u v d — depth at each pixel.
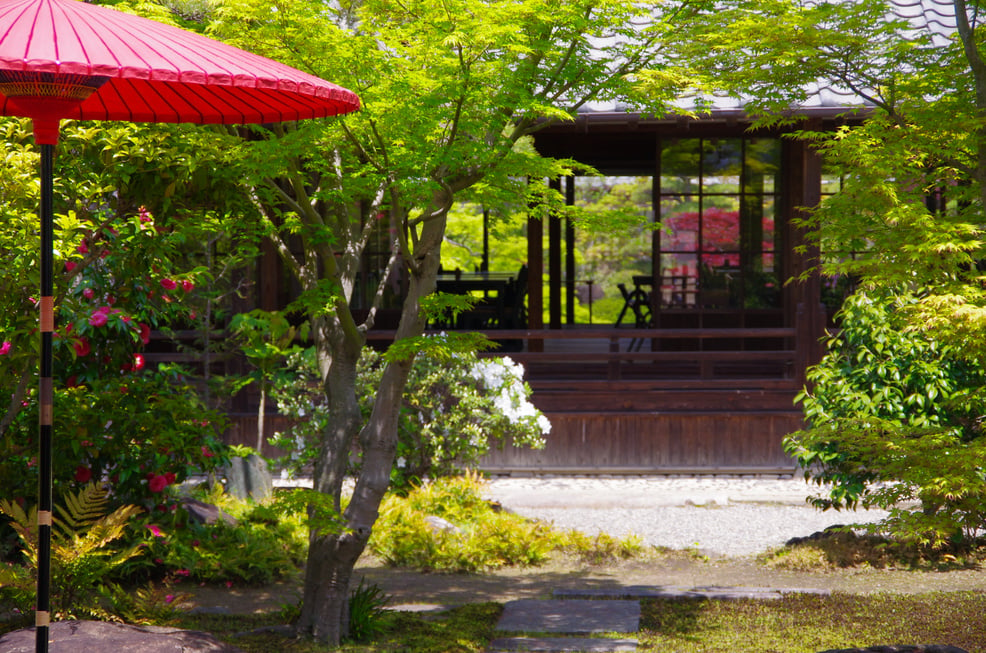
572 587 6.57
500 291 13.21
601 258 25.23
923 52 5.74
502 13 4.32
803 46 5.57
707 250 12.55
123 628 4.14
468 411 8.88
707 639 5.17
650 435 10.51
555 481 10.27
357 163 5.18
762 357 10.61
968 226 4.99
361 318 12.67
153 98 3.88
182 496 7.63
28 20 2.79
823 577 6.73
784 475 10.38
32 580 4.59
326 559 5.07
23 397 5.35
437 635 5.25
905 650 4.07
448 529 7.66
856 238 5.88
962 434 7.23
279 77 2.97
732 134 12.21
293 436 9.17
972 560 6.91
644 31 5.20
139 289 6.19
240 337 9.94
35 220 4.52
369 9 4.65
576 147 14.23
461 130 4.78
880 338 7.20
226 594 6.34
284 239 11.52
